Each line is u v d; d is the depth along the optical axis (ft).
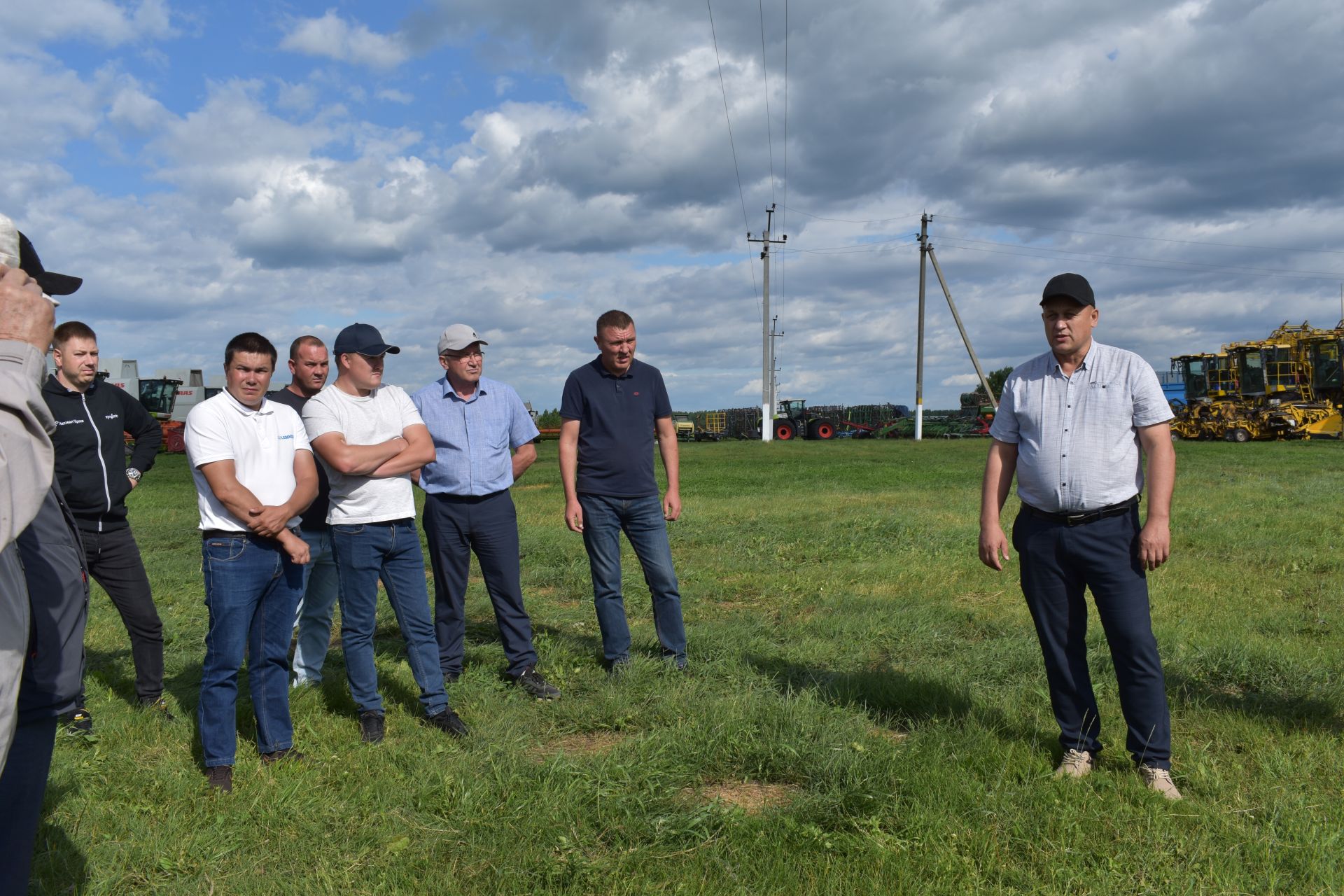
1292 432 105.19
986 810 10.55
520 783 11.69
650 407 17.21
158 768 12.52
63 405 14.78
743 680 16.11
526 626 16.57
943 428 147.84
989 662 16.56
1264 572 24.73
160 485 65.62
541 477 71.56
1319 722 13.23
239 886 9.41
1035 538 11.80
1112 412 11.26
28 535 6.10
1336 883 8.88
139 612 15.40
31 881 9.31
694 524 37.91
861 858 9.62
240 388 12.55
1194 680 15.26
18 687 5.22
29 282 5.50
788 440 148.05
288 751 12.95
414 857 9.94
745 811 10.82
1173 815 10.29
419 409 16.24
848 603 22.36
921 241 136.36
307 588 16.26
